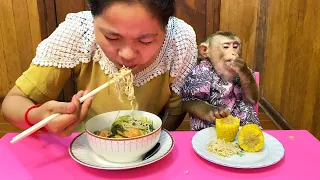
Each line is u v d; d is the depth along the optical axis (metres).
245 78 1.13
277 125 2.55
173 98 1.19
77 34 1.04
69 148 0.83
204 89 1.13
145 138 0.75
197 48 1.19
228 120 0.95
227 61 1.12
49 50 1.03
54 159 0.82
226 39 1.13
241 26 2.89
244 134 0.87
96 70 1.07
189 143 0.90
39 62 1.03
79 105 0.77
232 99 1.17
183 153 0.85
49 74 1.04
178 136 0.94
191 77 1.15
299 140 0.92
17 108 0.94
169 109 1.22
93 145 0.77
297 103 2.22
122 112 0.89
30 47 2.88
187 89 1.15
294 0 2.24
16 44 2.87
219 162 0.78
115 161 0.78
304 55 2.09
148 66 1.05
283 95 2.48
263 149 0.87
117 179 0.75
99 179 0.75
